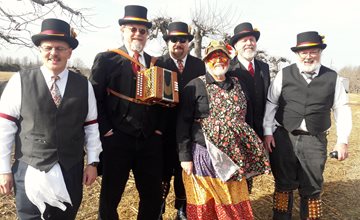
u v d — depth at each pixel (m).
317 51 3.46
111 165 3.16
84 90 2.64
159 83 3.07
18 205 2.54
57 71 2.54
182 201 4.05
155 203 3.33
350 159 6.92
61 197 2.52
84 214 4.08
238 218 3.08
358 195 5.02
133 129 3.14
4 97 2.50
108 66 3.17
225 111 3.09
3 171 2.46
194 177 3.18
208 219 3.16
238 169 3.06
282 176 3.73
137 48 3.22
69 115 2.54
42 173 2.46
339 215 4.36
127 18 3.18
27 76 2.50
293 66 3.64
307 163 3.58
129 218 4.08
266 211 4.45
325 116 3.55
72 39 2.52
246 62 3.71
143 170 3.28
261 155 3.15
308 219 3.66
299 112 3.53
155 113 3.27
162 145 3.59
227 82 3.17
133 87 3.15
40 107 2.45
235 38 3.66
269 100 3.72
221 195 3.11
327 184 5.48
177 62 3.99
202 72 4.08
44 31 2.49
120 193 3.24
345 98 3.58
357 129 11.07
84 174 2.78
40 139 2.46
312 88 3.50
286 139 3.65
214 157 3.04
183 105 3.21
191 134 3.21
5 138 2.47
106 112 3.19
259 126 3.71
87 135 2.76
